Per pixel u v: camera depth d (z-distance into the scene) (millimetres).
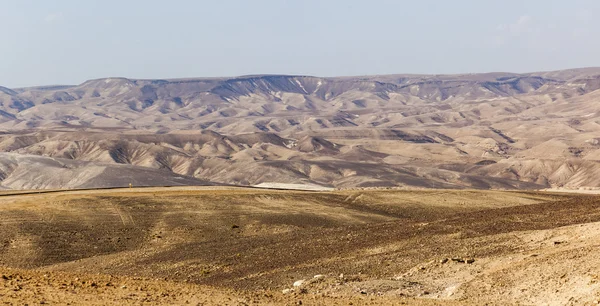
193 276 49781
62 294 27766
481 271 39906
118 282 33156
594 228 46250
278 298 31766
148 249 68000
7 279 30562
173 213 87250
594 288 31156
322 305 29984
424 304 31109
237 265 51938
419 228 58812
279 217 87250
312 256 51781
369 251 51125
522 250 44656
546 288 33688
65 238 73688
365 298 33375
